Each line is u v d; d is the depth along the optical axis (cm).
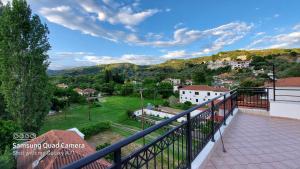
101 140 1727
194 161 272
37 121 1520
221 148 352
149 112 3438
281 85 1058
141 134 131
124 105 4178
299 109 555
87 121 2678
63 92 4219
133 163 138
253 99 702
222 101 450
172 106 4012
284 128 475
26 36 1488
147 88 4822
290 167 278
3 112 1619
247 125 507
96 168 536
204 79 5481
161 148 184
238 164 290
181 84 5438
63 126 2356
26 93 1445
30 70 1458
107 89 5806
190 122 249
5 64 1419
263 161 299
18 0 1426
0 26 1416
